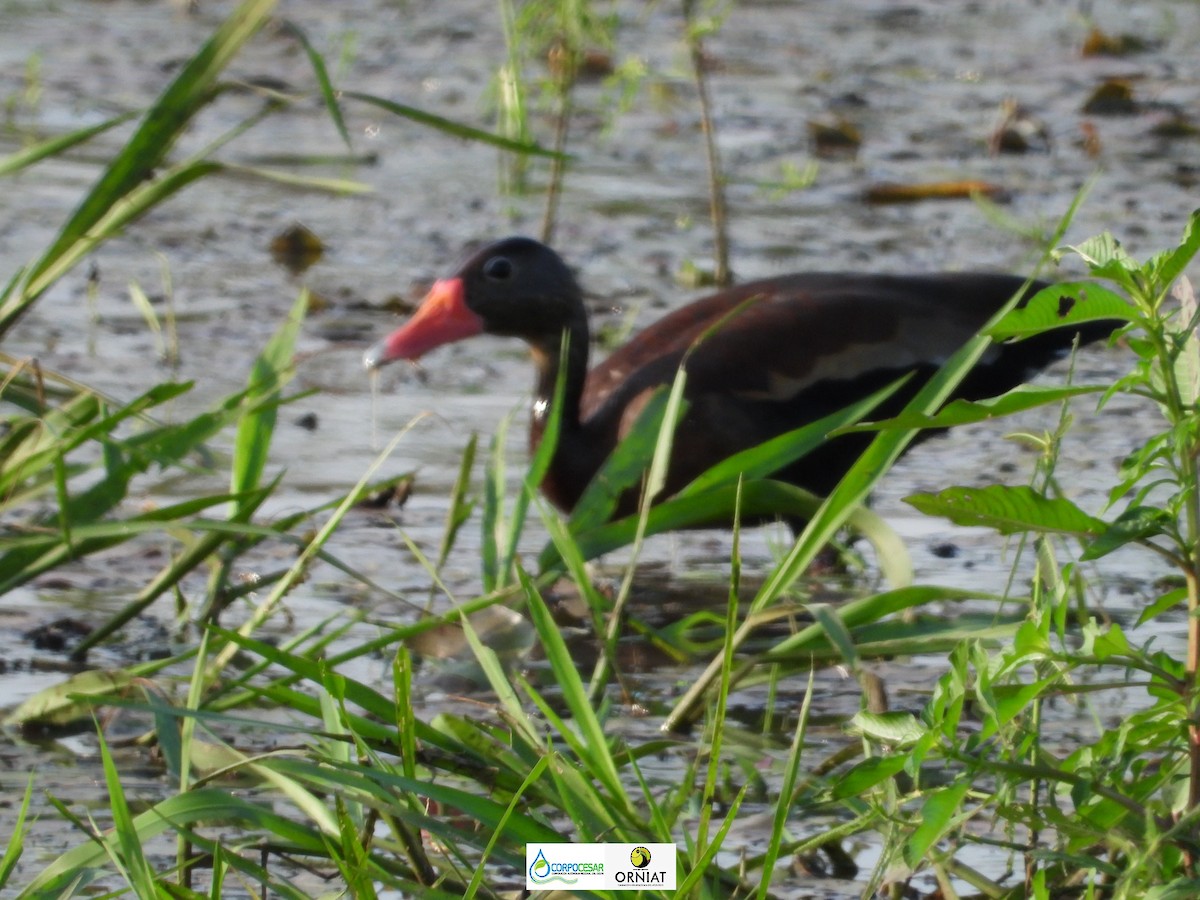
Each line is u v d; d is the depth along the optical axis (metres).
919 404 6.57
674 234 16.19
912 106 21.38
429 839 5.61
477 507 9.89
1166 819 4.78
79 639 7.88
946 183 17.48
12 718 6.97
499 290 10.23
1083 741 6.81
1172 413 4.43
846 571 9.32
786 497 7.39
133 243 15.70
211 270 14.91
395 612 8.28
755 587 9.06
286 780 5.11
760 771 6.54
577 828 4.88
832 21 26.27
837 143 19.39
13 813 6.07
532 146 6.57
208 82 6.62
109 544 7.13
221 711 6.68
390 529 9.58
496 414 11.58
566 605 8.66
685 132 20.05
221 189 17.83
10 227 15.57
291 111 20.88
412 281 14.61
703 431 9.91
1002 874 5.65
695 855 4.64
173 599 8.47
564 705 7.22
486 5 26.77
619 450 8.06
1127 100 20.88
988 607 8.41
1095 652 4.52
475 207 17.12
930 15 26.91
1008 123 19.33
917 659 7.96
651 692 7.46
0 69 21.39
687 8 15.76
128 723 6.96
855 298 10.55
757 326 10.32
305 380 12.17
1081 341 11.04
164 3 26.69
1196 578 4.54
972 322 10.84
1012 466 10.73
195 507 6.90
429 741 5.53
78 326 13.13
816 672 7.74
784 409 10.16
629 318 13.41
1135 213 16.61
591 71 21.73
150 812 4.89
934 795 4.45
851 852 5.88
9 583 7.00
